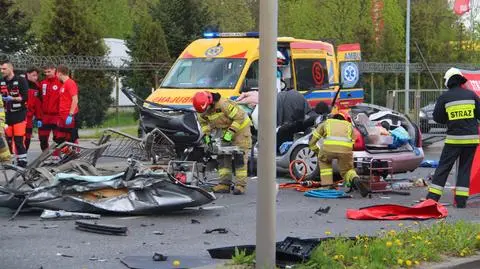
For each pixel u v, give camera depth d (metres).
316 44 18.39
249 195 11.37
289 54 17.23
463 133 10.31
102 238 7.98
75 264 6.77
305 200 11.05
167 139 10.83
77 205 9.09
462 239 7.28
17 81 13.45
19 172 9.56
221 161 11.58
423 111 23.56
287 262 6.40
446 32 42.09
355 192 11.84
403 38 39.16
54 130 14.23
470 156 10.47
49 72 14.18
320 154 11.72
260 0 5.66
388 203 10.88
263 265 5.88
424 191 12.16
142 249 7.47
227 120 11.30
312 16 36.59
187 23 35.41
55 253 7.22
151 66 28.31
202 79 15.95
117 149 10.77
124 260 6.80
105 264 6.77
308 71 17.73
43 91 14.24
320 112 13.76
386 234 7.55
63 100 13.88
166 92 15.77
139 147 10.68
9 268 6.61
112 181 9.23
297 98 14.08
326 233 8.09
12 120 13.48
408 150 12.71
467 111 10.31
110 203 9.15
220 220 9.22
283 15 38.53
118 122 27.09
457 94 10.34
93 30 28.64
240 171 11.41
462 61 41.75
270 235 5.86
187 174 9.95
